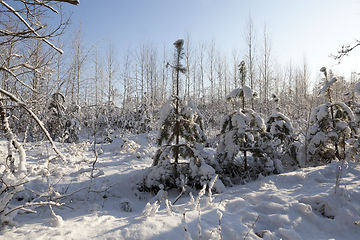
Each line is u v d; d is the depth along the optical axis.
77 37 12.99
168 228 2.37
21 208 2.66
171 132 4.87
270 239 2.34
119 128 13.52
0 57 3.85
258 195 3.49
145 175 4.86
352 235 2.63
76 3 2.24
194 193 4.48
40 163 5.73
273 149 5.82
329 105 6.37
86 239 2.14
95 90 14.36
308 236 2.50
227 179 4.94
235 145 5.18
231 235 2.34
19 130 6.57
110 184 4.66
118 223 2.56
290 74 27.69
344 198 3.15
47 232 2.28
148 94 20.72
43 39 2.51
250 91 5.34
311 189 3.78
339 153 6.55
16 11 2.42
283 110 12.73
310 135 6.58
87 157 7.39
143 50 22.56
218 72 24.44
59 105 7.55
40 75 4.55
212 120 14.62
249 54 21.64
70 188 4.14
